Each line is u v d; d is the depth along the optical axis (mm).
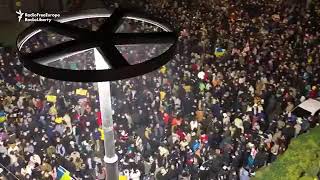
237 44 21891
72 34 4406
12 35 23297
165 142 14570
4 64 20031
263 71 19141
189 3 26906
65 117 15562
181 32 23062
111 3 27234
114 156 5277
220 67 19453
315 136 15125
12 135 14984
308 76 18578
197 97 17031
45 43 19906
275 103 16531
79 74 3768
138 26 21312
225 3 26703
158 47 20078
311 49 21109
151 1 27328
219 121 15328
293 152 14367
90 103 16469
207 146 14234
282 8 25922
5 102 17094
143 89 17438
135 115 15789
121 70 3832
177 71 18781
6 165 13695
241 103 16516
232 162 13656
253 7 26031
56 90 17453
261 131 15156
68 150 14367
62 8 26094
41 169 13492
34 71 3885
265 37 22656
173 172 13242
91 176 13555
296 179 13281
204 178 13180
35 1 25203
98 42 4227
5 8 24406
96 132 14852
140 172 13570
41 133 15180
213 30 23609
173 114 16109
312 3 25969
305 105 16609
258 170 13758
